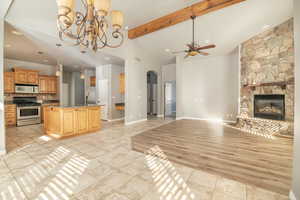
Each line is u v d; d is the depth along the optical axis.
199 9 3.29
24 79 5.52
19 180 1.80
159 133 4.12
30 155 2.56
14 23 2.64
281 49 3.86
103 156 2.52
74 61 5.74
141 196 1.51
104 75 6.38
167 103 8.35
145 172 1.99
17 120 5.11
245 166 2.15
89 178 1.84
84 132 4.04
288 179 1.80
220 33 4.35
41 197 1.50
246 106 4.81
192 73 6.86
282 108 3.89
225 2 2.98
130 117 5.46
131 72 5.43
